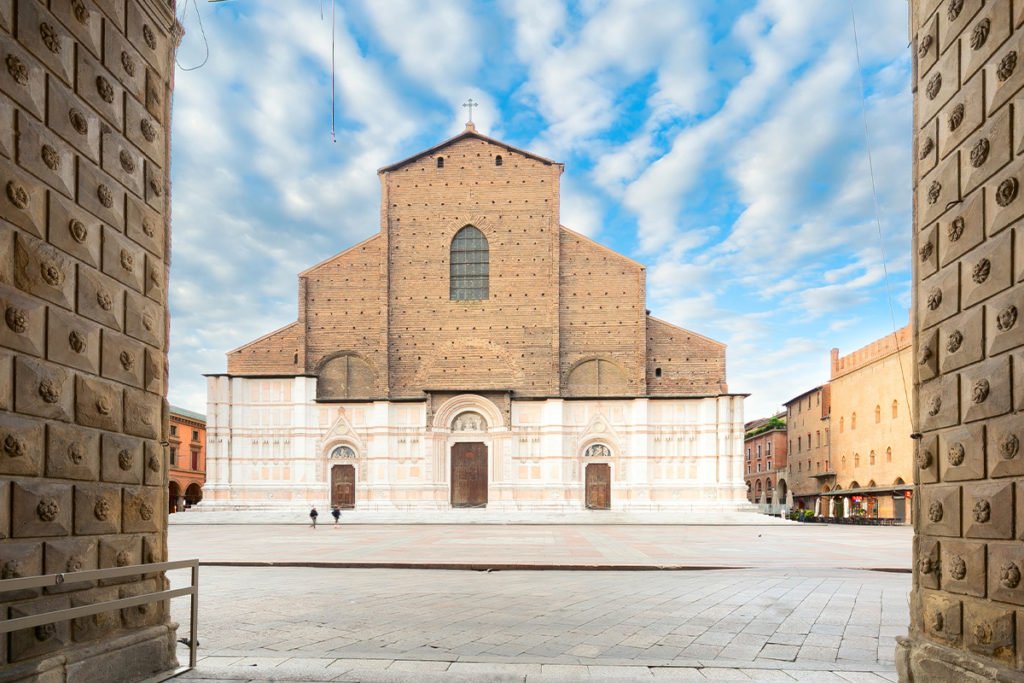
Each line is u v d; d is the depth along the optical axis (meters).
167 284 9.27
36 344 6.63
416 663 8.76
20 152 6.50
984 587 6.38
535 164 58.50
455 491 55.94
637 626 11.54
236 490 54.84
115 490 7.80
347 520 50.19
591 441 55.84
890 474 59.41
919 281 7.86
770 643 10.25
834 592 15.68
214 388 55.47
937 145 7.60
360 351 56.94
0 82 6.27
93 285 7.57
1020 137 6.10
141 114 8.73
